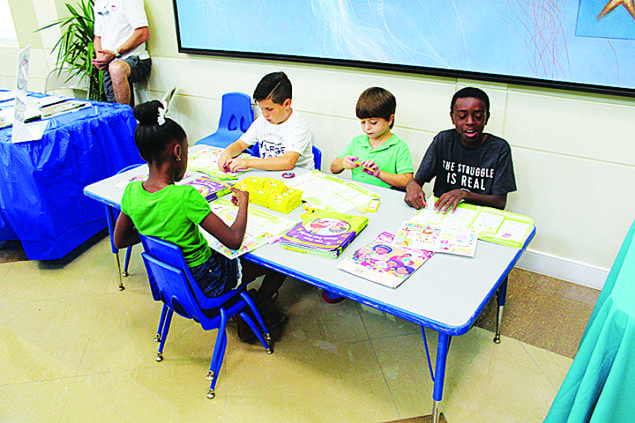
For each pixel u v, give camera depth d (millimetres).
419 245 1539
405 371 1884
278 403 1741
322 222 1671
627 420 1085
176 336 2088
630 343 1006
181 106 3631
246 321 1875
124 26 3385
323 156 3127
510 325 2141
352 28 2658
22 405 1747
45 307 2283
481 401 1739
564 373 1864
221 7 3074
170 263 1573
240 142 2477
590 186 2289
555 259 2482
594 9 2010
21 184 2430
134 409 1728
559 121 2264
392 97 2186
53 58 4086
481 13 2270
